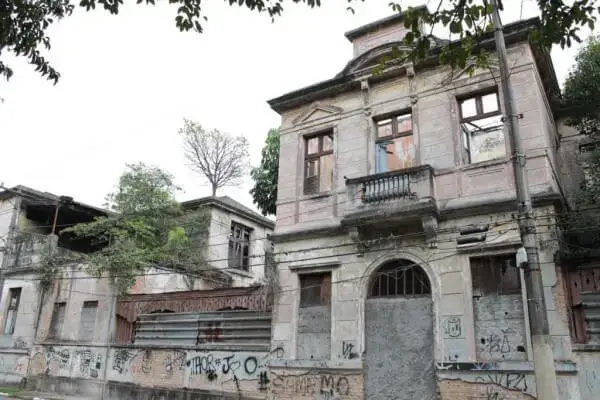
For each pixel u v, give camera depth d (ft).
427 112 47.03
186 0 24.30
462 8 24.39
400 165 47.75
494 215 40.60
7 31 25.35
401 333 42.60
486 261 40.45
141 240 75.87
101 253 68.49
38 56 26.53
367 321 44.39
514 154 27.45
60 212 84.99
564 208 41.09
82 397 61.67
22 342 72.64
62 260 73.15
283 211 52.65
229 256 85.66
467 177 42.96
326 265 47.37
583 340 35.37
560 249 37.63
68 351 66.28
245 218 90.38
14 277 77.82
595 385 33.40
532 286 25.16
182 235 76.69
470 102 45.60
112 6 24.25
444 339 39.86
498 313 38.81
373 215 43.93
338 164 50.70
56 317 71.51
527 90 42.29
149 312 61.00
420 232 43.29
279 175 54.44
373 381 42.55
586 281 36.55
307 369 45.39
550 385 23.48
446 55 25.62
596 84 45.24
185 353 54.85
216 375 51.55
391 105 49.37
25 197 82.28
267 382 47.62
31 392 65.82
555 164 45.65
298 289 48.85
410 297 43.14
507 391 36.06
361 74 50.98
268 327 50.90
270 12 24.79
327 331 46.39
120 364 60.18
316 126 53.83
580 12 23.25
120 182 80.59
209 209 83.46
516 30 43.24
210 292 56.65
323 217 49.67
